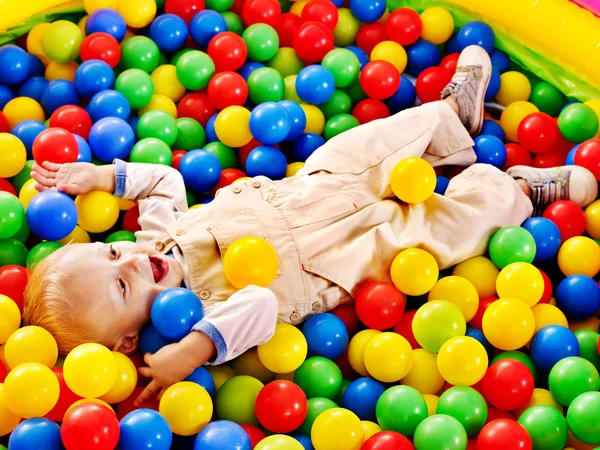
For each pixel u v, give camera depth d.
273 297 1.81
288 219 2.10
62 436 1.49
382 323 1.97
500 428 1.58
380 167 2.28
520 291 1.96
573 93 2.62
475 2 2.79
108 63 2.59
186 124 2.57
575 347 1.85
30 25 2.73
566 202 2.24
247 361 1.93
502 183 2.22
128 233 2.23
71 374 1.60
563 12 2.59
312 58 2.73
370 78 2.58
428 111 2.40
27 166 2.29
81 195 2.17
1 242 2.09
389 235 2.11
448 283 2.01
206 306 1.94
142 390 1.79
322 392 1.85
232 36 2.66
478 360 1.75
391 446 1.57
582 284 2.03
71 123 2.39
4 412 1.60
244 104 2.72
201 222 2.08
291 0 3.03
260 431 1.74
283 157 2.45
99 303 1.76
